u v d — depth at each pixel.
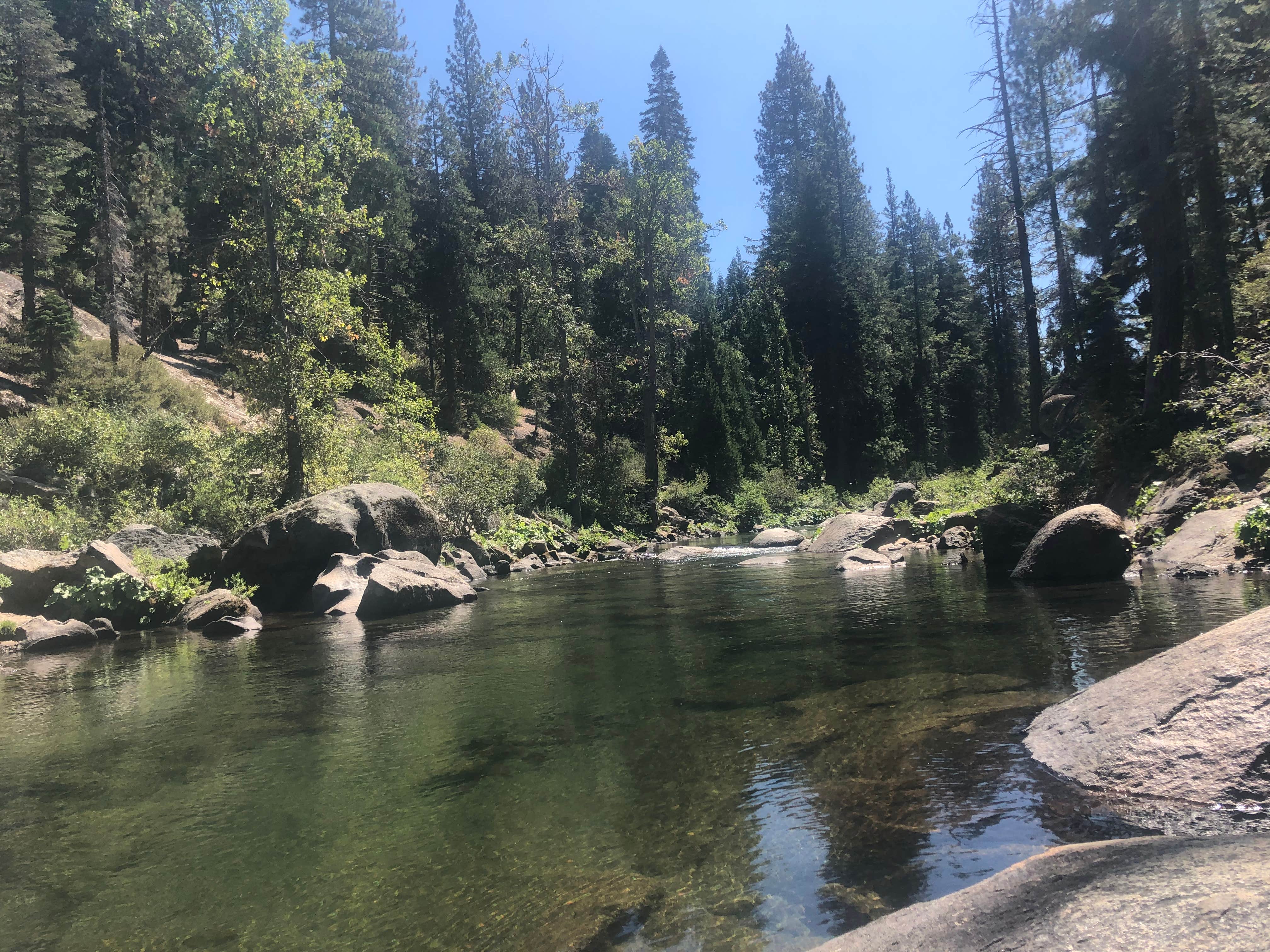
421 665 6.81
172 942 2.46
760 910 2.42
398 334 38.03
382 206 35.88
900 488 26.42
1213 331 17.50
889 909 2.34
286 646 8.34
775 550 21.38
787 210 54.38
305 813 3.48
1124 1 15.74
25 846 3.25
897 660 5.66
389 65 42.50
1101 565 9.60
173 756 4.41
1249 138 15.25
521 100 40.53
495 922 2.46
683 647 6.92
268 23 16.17
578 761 3.95
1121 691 3.63
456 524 18.95
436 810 3.42
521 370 33.56
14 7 24.67
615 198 36.56
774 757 3.79
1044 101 25.81
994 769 3.38
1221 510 10.10
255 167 16.22
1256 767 2.84
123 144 32.91
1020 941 1.75
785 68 59.38
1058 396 25.83
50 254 25.50
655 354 33.66
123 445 16.41
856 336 51.72
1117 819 2.81
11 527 12.41
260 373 16.17
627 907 2.51
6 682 7.00
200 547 12.62
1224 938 1.49
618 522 31.20
